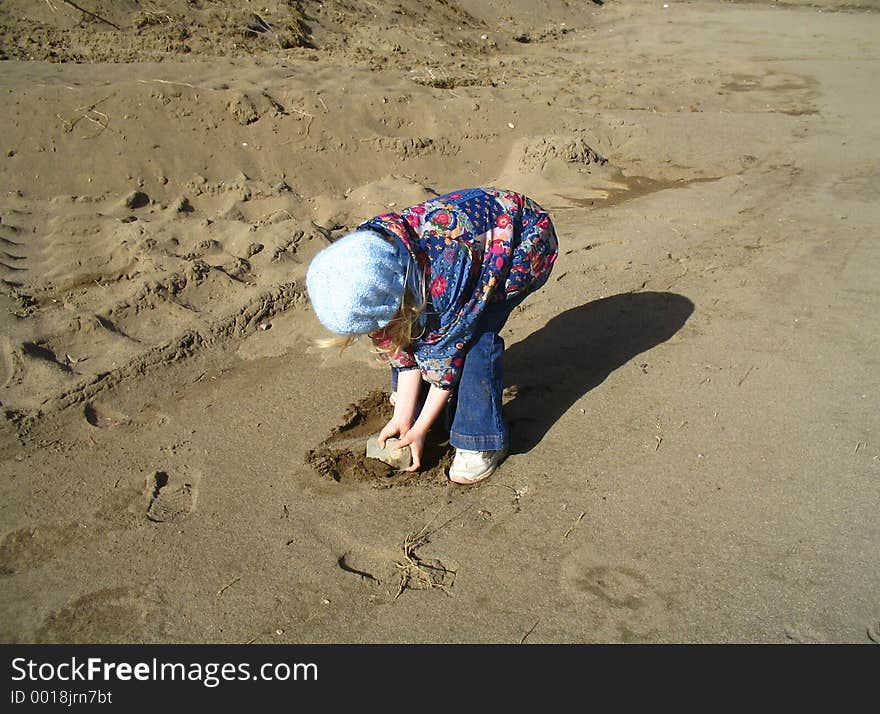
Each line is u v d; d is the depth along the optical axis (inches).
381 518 117.8
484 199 112.9
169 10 367.6
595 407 141.9
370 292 94.3
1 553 112.7
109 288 177.5
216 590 106.0
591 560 108.0
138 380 151.4
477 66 415.8
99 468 130.1
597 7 679.1
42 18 333.7
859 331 162.9
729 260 199.9
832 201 242.1
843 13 674.2
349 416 142.9
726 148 303.3
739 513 114.7
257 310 174.4
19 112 235.6
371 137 269.3
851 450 127.0
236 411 145.2
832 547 107.3
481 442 121.1
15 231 203.2
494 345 119.3
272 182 246.7
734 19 644.1
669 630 97.1
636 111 350.3
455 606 102.3
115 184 231.0
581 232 222.7
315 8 433.4
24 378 147.9
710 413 138.3
